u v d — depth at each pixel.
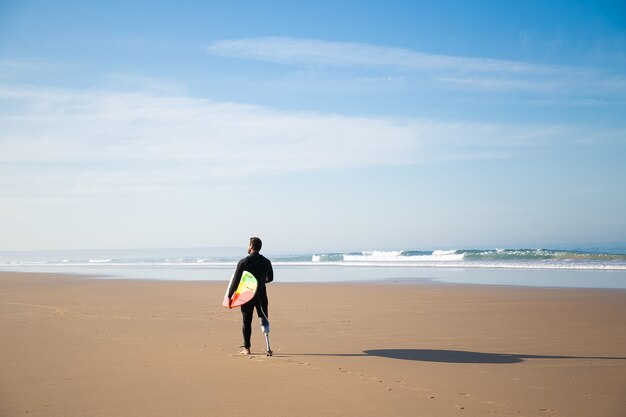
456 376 7.02
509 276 27.11
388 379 6.87
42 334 10.62
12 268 54.22
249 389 6.42
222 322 12.32
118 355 8.48
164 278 29.83
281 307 15.22
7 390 6.44
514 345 9.22
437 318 12.60
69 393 6.29
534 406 5.71
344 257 57.56
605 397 6.04
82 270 43.72
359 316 13.16
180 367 7.61
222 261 64.69
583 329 10.84
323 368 7.52
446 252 49.31
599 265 33.28
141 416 5.45
